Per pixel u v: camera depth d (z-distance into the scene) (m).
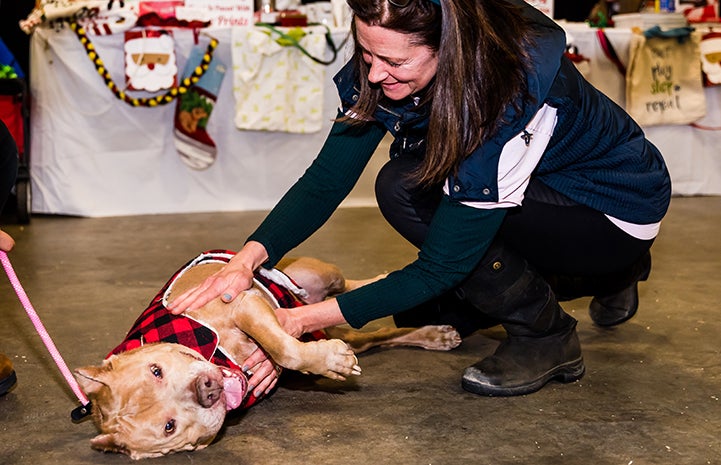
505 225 1.93
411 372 2.12
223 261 2.02
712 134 4.80
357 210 4.48
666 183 1.96
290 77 4.33
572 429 1.77
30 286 2.98
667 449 1.67
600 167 1.87
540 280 1.98
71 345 2.35
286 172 4.50
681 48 4.64
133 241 3.75
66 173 4.33
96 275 3.14
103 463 1.66
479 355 2.25
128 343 1.77
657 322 2.51
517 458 1.64
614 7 5.20
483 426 1.79
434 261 1.73
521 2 1.69
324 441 1.73
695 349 2.27
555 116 1.67
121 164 4.38
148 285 2.99
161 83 4.23
